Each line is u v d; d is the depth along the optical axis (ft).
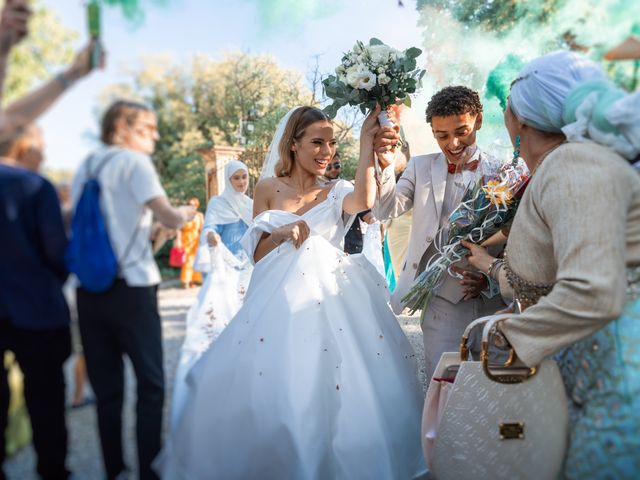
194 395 7.11
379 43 8.23
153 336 6.26
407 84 7.75
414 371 8.59
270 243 8.38
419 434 7.86
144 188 5.98
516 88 5.68
